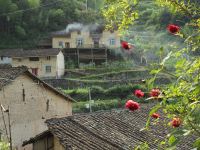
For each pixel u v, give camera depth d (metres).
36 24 65.69
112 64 55.28
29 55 51.81
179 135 3.59
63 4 68.56
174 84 3.94
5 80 21.94
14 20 64.12
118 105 39.56
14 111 22.23
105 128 15.59
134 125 16.38
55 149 14.80
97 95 42.97
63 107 25.25
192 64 3.87
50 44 62.47
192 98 3.88
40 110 23.75
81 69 54.06
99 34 61.22
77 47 59.25
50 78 50.38
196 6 4.59
